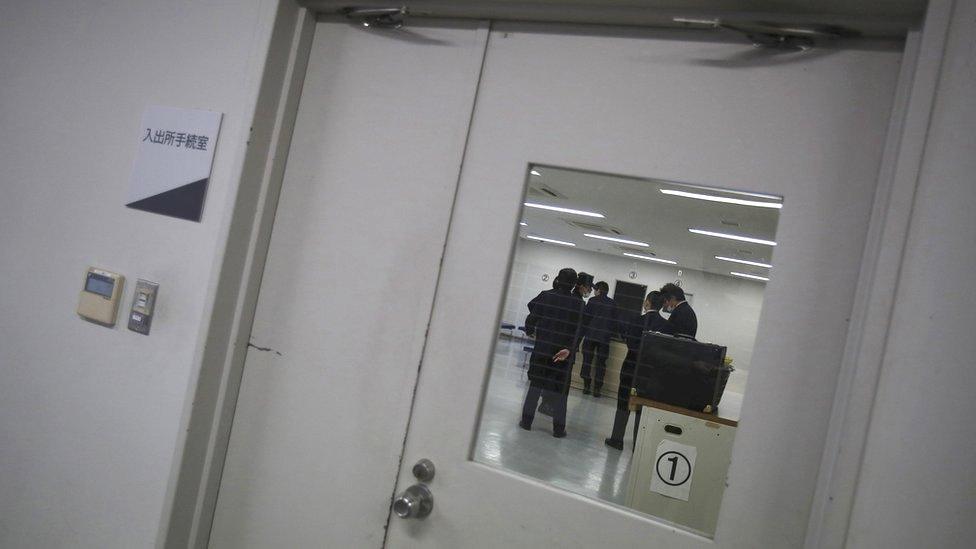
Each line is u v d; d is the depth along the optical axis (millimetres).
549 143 1430
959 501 958
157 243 1670
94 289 1711
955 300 985
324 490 1549
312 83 1655
